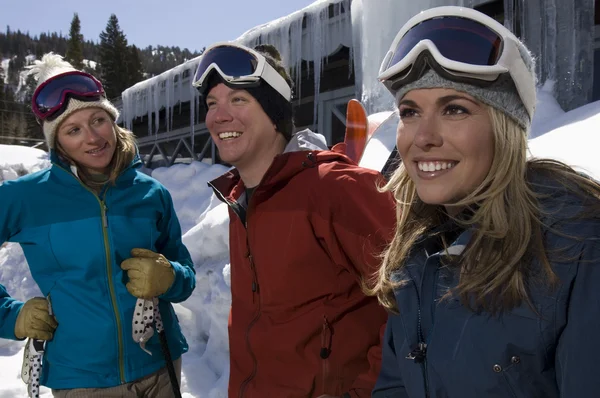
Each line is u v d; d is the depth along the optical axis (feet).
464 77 2.60
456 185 2.76
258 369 4.44
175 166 20.38
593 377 2.21
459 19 2.73
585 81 12.04
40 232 5.73
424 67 2.70
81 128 5.69
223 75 4.55
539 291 2.40
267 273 4.36
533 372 2.46
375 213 4.14
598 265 2.25
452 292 2.77
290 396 4.21
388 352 3.49
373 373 3.98
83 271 5.67
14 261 17.94
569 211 2.42
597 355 2.21
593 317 2.22
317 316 4.21
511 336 2.48
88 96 5.65
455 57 2.65
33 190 5.80
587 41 12.00
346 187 4.23
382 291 3.44
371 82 14.96
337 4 19.71
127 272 5.85
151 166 47.03
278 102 4.75
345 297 4.31
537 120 10.43
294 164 4.40
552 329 2.36
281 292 4.30
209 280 11.37
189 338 12.01
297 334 4.22
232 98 4.67
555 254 2.38
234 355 4.70
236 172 5.29
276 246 4.31
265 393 4.34
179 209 17.76
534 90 2.77
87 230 5.73
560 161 2.70
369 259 4.07
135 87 38.83
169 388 6.20
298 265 4.25
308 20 21.17
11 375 11.30
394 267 3.38
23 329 5.57
